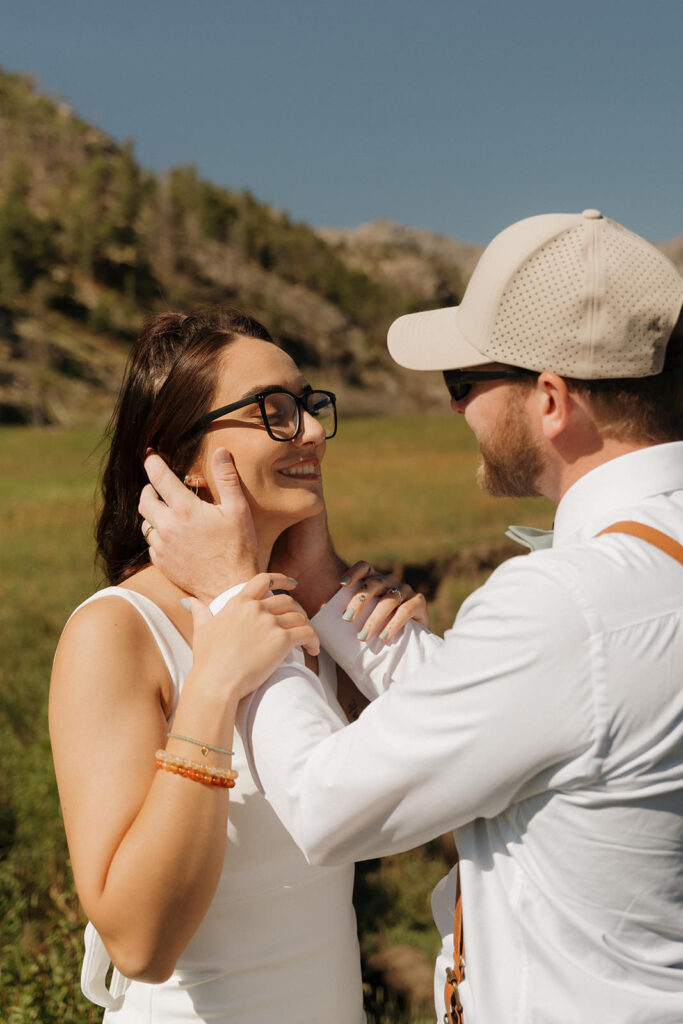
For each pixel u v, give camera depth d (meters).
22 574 12.06
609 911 1.14
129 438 1.71
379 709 1.18
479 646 1.13
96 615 1.43
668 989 1.13
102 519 1.79
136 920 1.21
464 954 1.25
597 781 1.11
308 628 1.37
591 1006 1.13
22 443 39.25
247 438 1.60
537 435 1.30
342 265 137.62
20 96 140.12
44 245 104.69
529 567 1.16
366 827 1.16
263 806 1.44
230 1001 1.44
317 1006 1.51
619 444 1.27
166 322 1.74
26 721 6.10
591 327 1.20
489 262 1.28
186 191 132.62
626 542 1.17
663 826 1.12
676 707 1.10
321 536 1.82
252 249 130.25
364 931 4.48
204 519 1.45
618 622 1.10
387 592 1.79
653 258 1.23
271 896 1.47
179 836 1.22
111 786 1.29
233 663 1.28
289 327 115.06
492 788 1.12
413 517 17.42
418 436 41.38
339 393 102.94
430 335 1.41
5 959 3.15
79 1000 2.83
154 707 1.38
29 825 4.34
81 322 99.06
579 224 1.24
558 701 1.09
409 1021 3.65
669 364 1.25
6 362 83.81
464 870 1.23
